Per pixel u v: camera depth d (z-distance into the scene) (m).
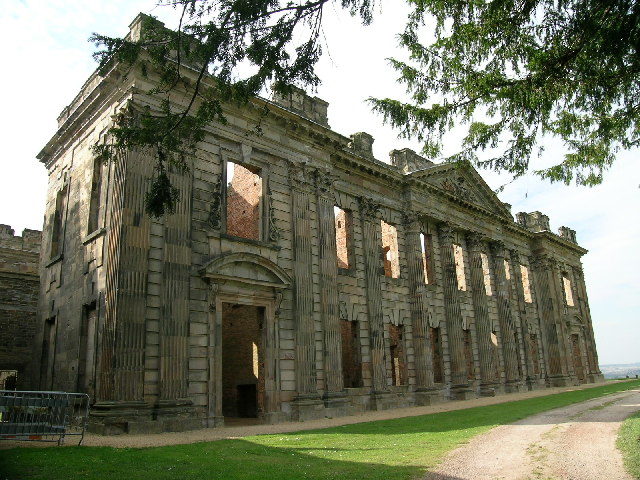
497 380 42.34
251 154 26.03
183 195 22.44
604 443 14.70
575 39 11.99
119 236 20.25
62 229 27.45
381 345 31.70
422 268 35.97
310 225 28.38
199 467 12.05
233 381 29.52
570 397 34.41
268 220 26.12
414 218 36.41
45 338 27.31
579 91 13.66
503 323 44.75
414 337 34.56
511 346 44.56
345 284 30.95
